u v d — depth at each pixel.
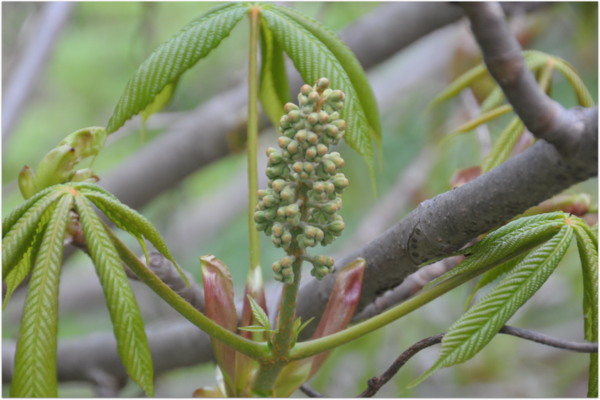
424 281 0.79
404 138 1.54
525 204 0.66
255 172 0.73
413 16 1.10
